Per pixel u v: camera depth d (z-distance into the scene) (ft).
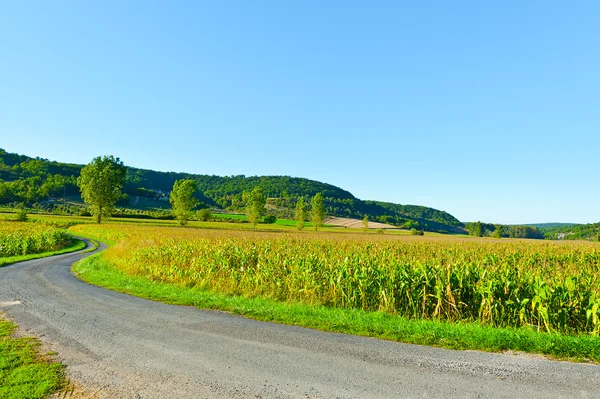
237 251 55.98
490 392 15.24
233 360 19.11
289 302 38.29
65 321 27.30
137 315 29.45
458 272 34.99
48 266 66.03
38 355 19.81
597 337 23.26
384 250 57.77
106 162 245.24
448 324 28.48
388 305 34.55
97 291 40.75
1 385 15.97
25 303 33.94
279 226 330.13
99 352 20.35
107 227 187.52
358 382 16.34
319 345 21.66
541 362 18.83
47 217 270.26
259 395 15.06
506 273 35.50
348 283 37.35
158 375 17.15
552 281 31.65
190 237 97.04
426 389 15.58
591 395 14.90
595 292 30.25
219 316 29.37
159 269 55.06
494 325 30.50
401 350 20.80
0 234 100.73
